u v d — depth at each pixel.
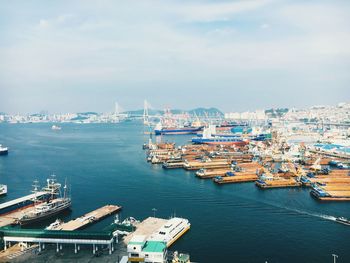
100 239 104.75
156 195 195.50
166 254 108.69
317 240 128.38
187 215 158.25
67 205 168.25
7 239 108.12
